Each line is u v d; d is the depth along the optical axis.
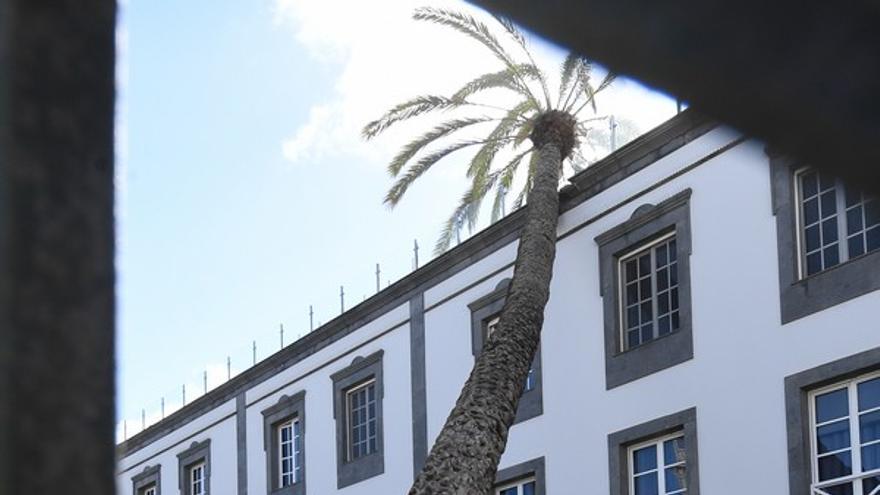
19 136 1.06
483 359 15.16
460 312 24.17
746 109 1.96
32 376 1.03
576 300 21.28
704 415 18.22
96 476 1.05
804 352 16.80
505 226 22.98
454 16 23.62
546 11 1.89
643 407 19.36
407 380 25.56
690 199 19.11
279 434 30.83
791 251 17.25
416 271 25.52
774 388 17.16
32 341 1.04
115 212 1.11
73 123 1.09
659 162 19.80
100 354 1.07
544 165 21.48
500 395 14.36
